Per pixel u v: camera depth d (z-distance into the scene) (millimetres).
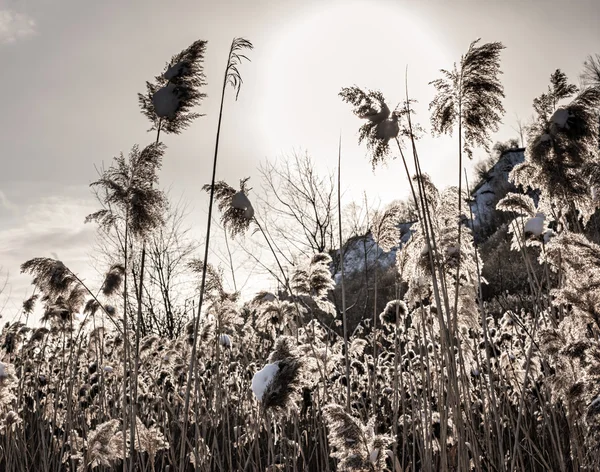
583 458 3975
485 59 4234
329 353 5918
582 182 4285
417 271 5059
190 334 7328
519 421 4352
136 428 5215
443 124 4438
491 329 7789
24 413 7633
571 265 3719
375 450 3713
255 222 5297
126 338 4871
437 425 5195
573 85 4344
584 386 3482
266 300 6695
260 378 4336
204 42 4590
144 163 4703
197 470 4988
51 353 9875
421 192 4254
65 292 5711
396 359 5293
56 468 6391
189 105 4586
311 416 6598
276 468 5488
